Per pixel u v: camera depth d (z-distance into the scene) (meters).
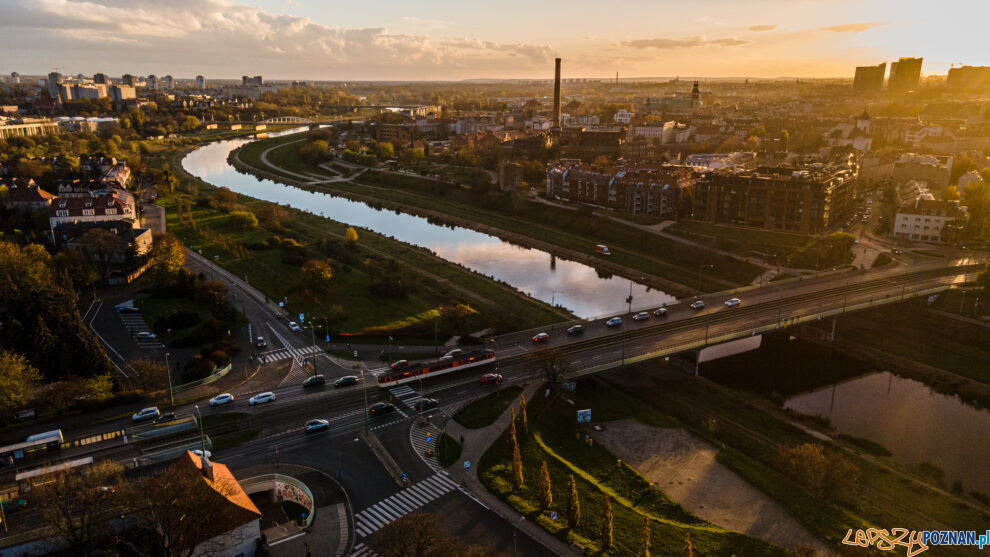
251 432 166.38
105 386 178.88
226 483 127.00
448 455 159.62
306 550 125.44
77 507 122.38
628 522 139.75
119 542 116.25
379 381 191.00
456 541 118.75
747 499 154.88
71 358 182.38
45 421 169.00
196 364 197.25
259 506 142.62
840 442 185.62
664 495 153.50
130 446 156.75
